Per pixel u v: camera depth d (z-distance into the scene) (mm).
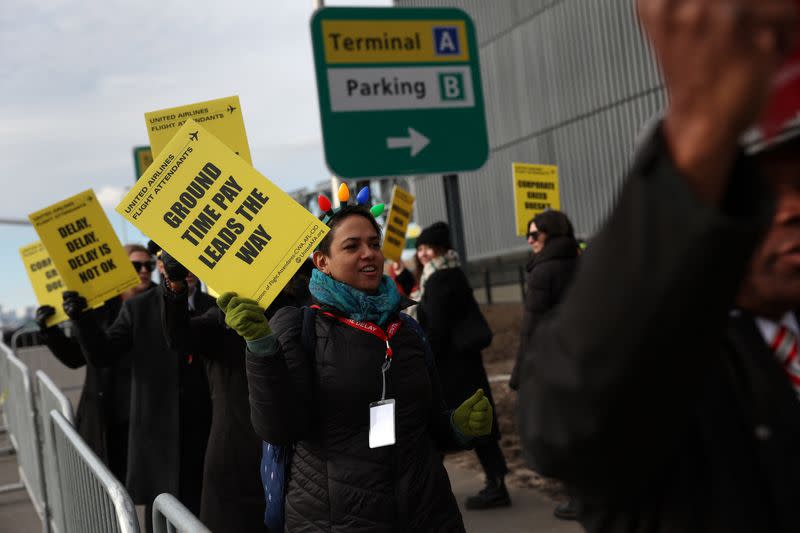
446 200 6164
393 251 7828
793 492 945
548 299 4562
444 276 4996
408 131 5922
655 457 830
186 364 4055
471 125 6086
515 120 27625
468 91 6094
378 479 2334
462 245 6160
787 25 612
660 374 754
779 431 967
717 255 702
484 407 2531
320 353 2404
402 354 2467
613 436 786
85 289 4262
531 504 5227
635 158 747
